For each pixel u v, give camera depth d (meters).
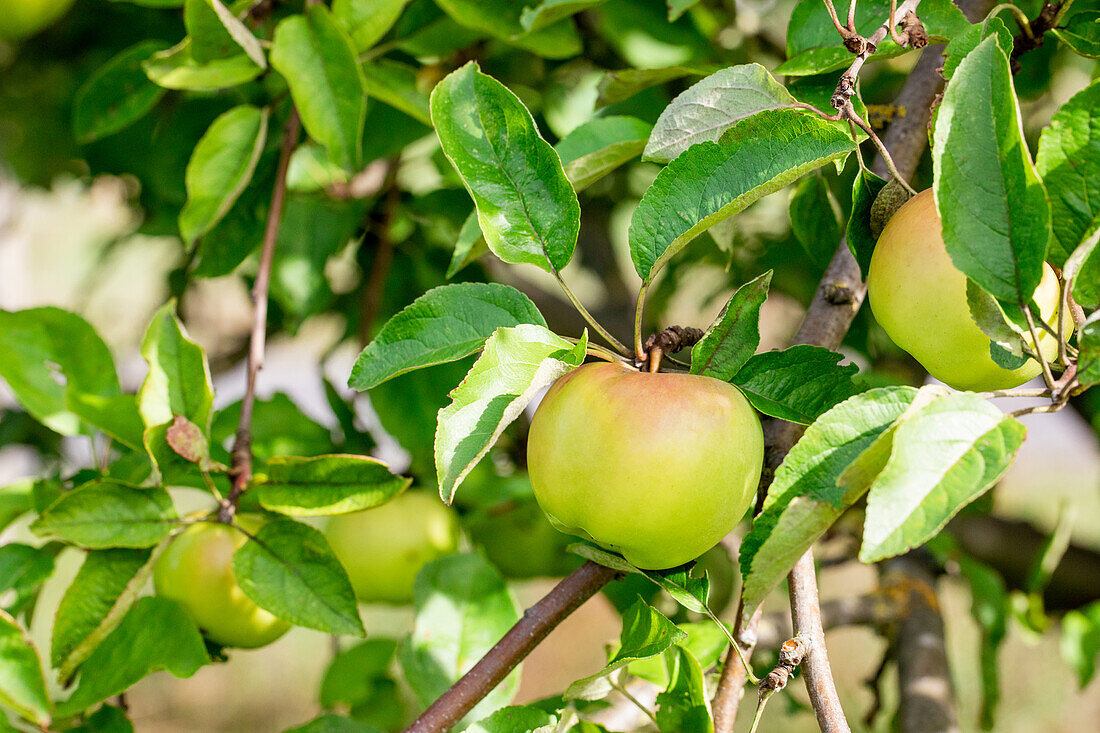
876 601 1.10
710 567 1.12
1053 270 0.72
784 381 0.75
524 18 0.86
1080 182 0.70
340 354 1.47
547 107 1.09
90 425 0.93
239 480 0.86
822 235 0.89
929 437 0.67
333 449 1.03
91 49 1.49
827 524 0.70
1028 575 1.46
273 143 1.00
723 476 0.73
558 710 0.81
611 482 0.72
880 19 0.81
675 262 1.32
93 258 1.81
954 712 0.98
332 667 1.11
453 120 0.76
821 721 0.73
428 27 0.97
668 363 0.77
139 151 1.35
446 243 1.26
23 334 0.92
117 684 0.85
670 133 0.76
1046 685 3.26
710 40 1.09
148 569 0.85
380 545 1.00
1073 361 0.70
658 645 0.75
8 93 1.54
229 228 1.03
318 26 0.90
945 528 1.22
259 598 0.83
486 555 1.17
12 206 1.78
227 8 0.89
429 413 1.09
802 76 0.82
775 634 0.98
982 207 0.69
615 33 0.98
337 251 1.11
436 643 0.89
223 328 1.91
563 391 0.74
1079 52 0.80
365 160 1.05
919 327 0.73
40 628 2.61
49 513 0.84
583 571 0.78
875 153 0.98
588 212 1.57
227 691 3.31
